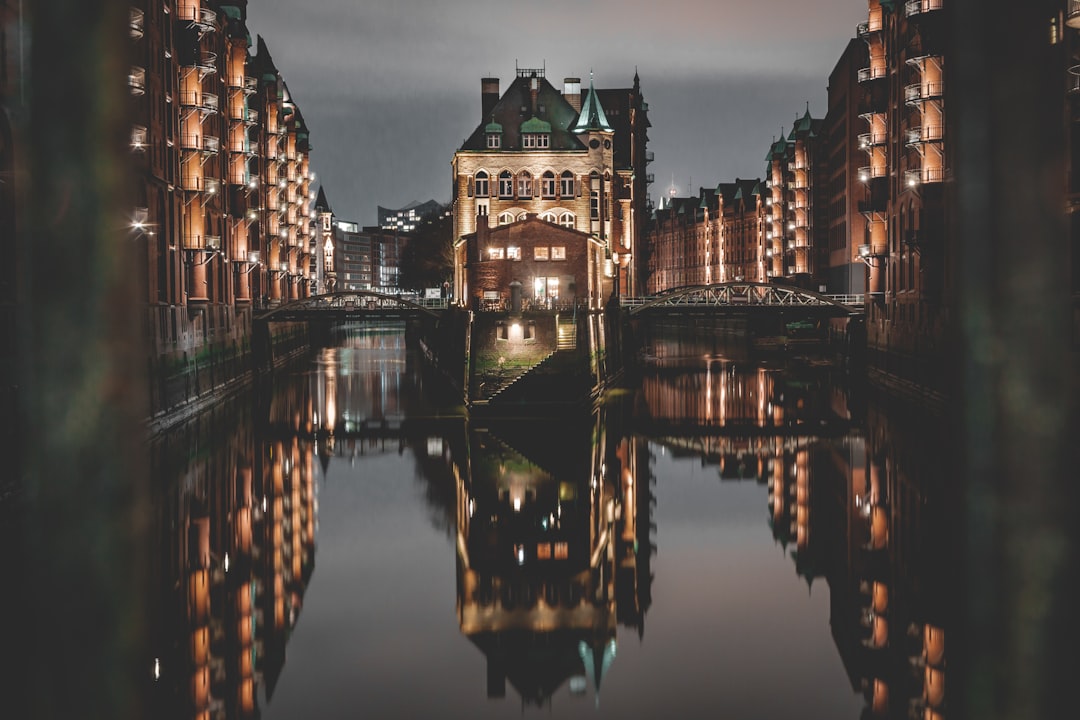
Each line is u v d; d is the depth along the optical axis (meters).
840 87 100.25
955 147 2.74
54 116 2.52
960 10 2.67
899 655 20.47
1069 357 2.63
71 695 2.54
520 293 60.34
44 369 2.53
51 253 2.53
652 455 45.72
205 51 61.66
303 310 76.62
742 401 62.53
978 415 2.65
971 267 2.66
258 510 34.50
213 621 23.08
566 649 21.75
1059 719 2.61
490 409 55.81
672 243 189.25
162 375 48.47
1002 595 2.63
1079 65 37.44
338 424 54.16
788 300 86.38
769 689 19.53
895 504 34.88
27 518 2.58
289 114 105.50
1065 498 2.61
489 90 85.56
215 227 65.88
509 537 31.67
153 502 34.84
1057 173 2.62
